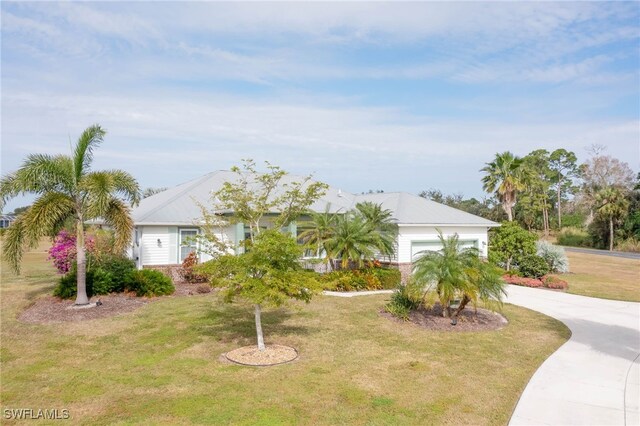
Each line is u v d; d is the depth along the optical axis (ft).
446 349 35.86
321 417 23.21
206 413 23.45
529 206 206.90
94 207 45.47
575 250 172.45
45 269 90.38
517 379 29.27
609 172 221.66
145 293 56.39
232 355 33.32
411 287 44.37
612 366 32.14
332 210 81.92
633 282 81.97
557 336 40.60
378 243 66.39
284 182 85.25
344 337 39.06
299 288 33.47
